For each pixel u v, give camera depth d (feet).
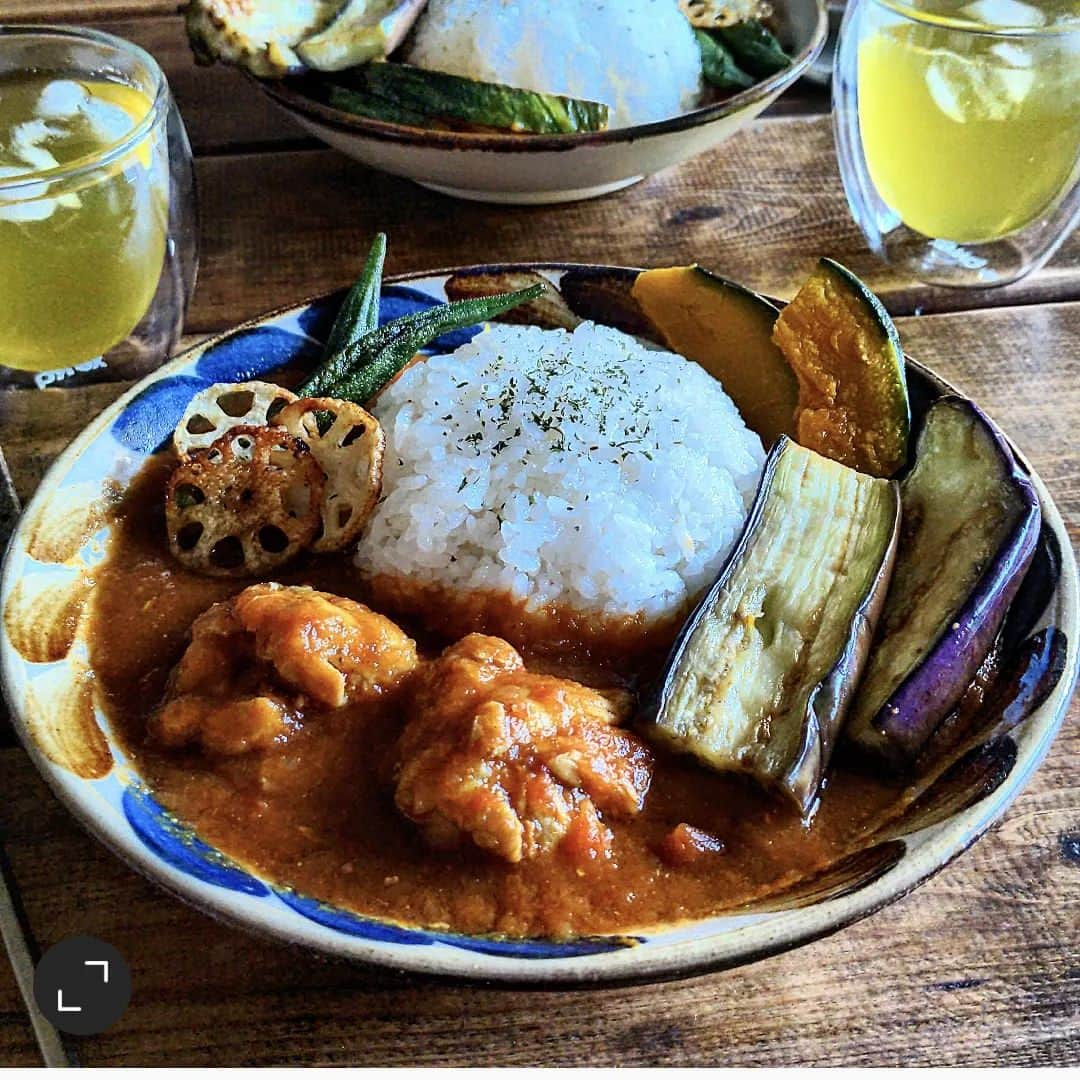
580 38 1.39
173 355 1.19
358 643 0.83
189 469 0.95
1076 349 1.24
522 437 0.99
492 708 0.76
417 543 0.96
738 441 1.02
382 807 0.79
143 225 1.12
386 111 1.34
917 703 0.78
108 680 0.86
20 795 0.84
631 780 0.79
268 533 0.98
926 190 1.28
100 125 1.15
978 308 1.29
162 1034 0.72
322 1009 0.73
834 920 0.66
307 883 0.74
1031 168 1.24
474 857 0.75
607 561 0.93
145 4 1.77
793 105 1.62
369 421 0.97
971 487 0.90
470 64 1.40
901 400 0.99
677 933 0.67
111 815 0.72
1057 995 0.74
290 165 1.49
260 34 1.31
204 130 1.54
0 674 0.79
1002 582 0.83
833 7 1.71
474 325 1.13
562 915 0.73
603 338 1.09
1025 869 0.80
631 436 0.99
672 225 1.41
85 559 0.92
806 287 1.03
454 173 1.27
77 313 1.12
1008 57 1.16
